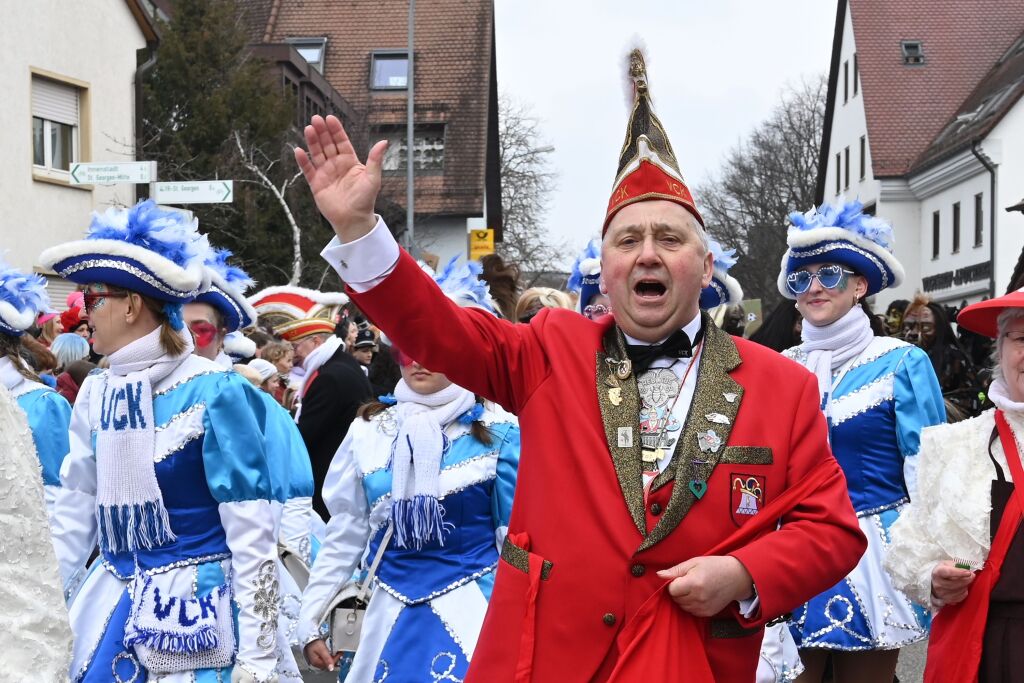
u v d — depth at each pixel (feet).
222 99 90.89
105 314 14.12
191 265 14.46
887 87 153.58
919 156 147.23
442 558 15.46
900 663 25.20
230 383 14.15
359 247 9.67
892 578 13.14
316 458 25.40
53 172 65.82
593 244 22.27
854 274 19.19
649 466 9.75
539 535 9.80
